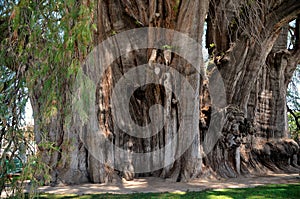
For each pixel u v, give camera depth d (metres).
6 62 4.23
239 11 11.01
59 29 4.04
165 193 7.66
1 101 4.07
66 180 9.05
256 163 12.23
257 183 9.45
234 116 11.09
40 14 4.12
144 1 10.76
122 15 10.73
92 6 4.12
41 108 4.22
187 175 9.84
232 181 9.86
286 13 11.28
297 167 13.15
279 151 12.92
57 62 4.00
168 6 10.02
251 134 12.05
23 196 4.27
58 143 8.71
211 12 11.91
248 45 11.37
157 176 10.52
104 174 9.45
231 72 11.44
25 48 4.10
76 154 9.35
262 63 11.75
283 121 13.70
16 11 4.04
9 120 4.15
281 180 10.19
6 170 4.18
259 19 10.77
